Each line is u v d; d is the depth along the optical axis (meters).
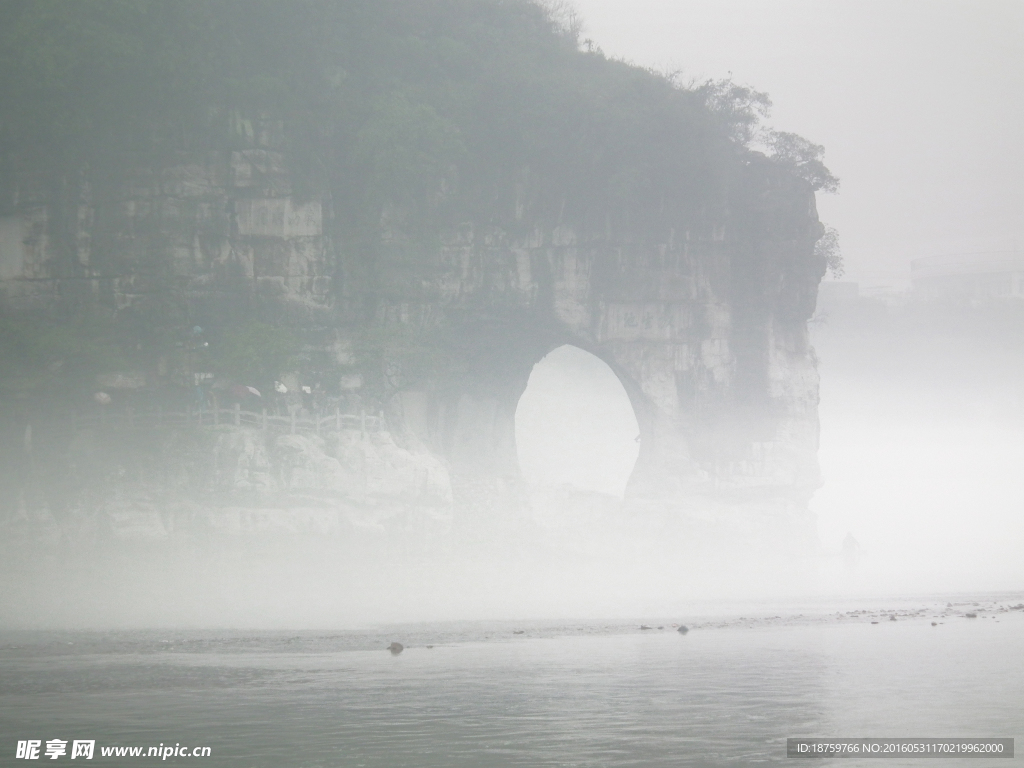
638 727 107.06
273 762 93.69
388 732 105.56
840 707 116.69
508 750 97.69
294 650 171.50
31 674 144.38
